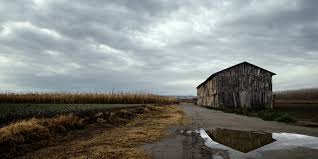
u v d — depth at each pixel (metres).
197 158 6.31
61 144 7.91
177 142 8.43
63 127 9.37
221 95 29.88
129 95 38.25
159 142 8.42
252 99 29.59
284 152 6.99
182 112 23.25
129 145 7.89
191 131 11.02
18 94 30.20
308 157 6.41
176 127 12.34
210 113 22.45
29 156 6.50
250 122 14.83
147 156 6.52
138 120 15.19
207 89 39.66
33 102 29.78
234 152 6.98
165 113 21.20
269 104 29.36
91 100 33.22
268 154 6.74
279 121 15.05
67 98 31.33
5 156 6.25
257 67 30.14
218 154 6.73
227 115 20.16
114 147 7.56
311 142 8.52
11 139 6.95
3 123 8.84
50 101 30.45
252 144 8.16
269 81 29.73
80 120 10.76
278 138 9.33
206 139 9.05
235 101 29.77
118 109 16.81
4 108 15.35
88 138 8.95
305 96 72.31
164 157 6.41
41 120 9.25
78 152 6.93
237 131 11.10
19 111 12.02
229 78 30.25
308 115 18.91
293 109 27.03
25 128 7.73
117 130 10.91
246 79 30.09
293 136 9.78
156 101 40.84
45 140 7.93
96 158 6.35
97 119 12.12
